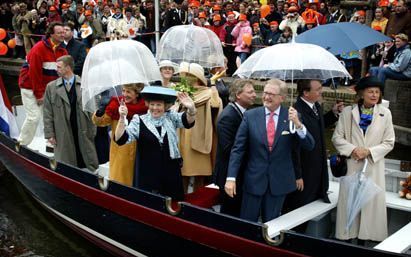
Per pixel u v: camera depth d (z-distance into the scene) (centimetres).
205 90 519
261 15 1223
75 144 594
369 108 463
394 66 932
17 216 677
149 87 448
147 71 482
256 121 430
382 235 466
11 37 1816
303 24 1140
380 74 944
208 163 529
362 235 466
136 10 1491
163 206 442
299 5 1280
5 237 620
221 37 1330
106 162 628
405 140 955
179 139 525
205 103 515
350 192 463
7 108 748
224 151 457
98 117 493
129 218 483
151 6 1486
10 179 809
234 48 1319
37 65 678
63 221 632
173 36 602
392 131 461
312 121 458
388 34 996
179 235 438
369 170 462
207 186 547
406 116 970
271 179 427
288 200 484
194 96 511
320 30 550
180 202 430
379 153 454
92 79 457
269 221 436
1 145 735
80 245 598
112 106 486
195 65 520
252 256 388
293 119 408
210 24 1390
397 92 976
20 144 657
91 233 564
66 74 579
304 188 471
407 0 985
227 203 475
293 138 430
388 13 1066
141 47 483
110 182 495
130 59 464
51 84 586
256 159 430
